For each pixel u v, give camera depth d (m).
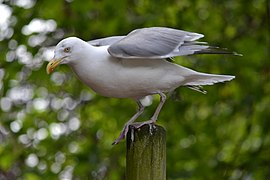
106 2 12.82
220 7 14.34
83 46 7.18
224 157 14.22
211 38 13.83
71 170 14.22
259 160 13.32
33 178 13.93
